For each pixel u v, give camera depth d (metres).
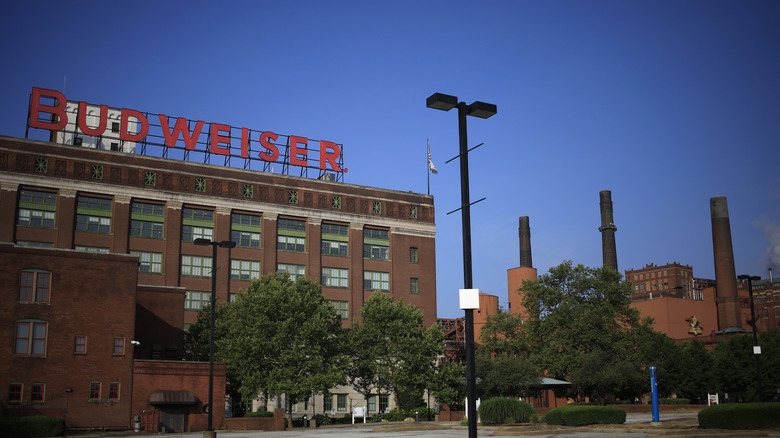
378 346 76.44
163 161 87.50
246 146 95.69
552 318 90.50
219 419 61.72
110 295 59.03
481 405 53.16
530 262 143.75
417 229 103.88
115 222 83.19
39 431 51.34
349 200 99.44
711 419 37.88
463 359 101.25
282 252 93.31
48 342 55.97
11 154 79.38
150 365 59.66
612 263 148.75
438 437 42.41
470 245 19.53
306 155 99.44
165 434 55.69
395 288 100.00
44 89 84.38
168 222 86.19
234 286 88.75
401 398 77.88
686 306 142.12
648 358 99.06
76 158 82.62
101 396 57.19
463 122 20.61
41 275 56.66
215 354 70.25
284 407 82.69
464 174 20.12
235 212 91.31
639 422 48.78
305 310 70.12
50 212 80.75
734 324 141.88
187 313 84.56
